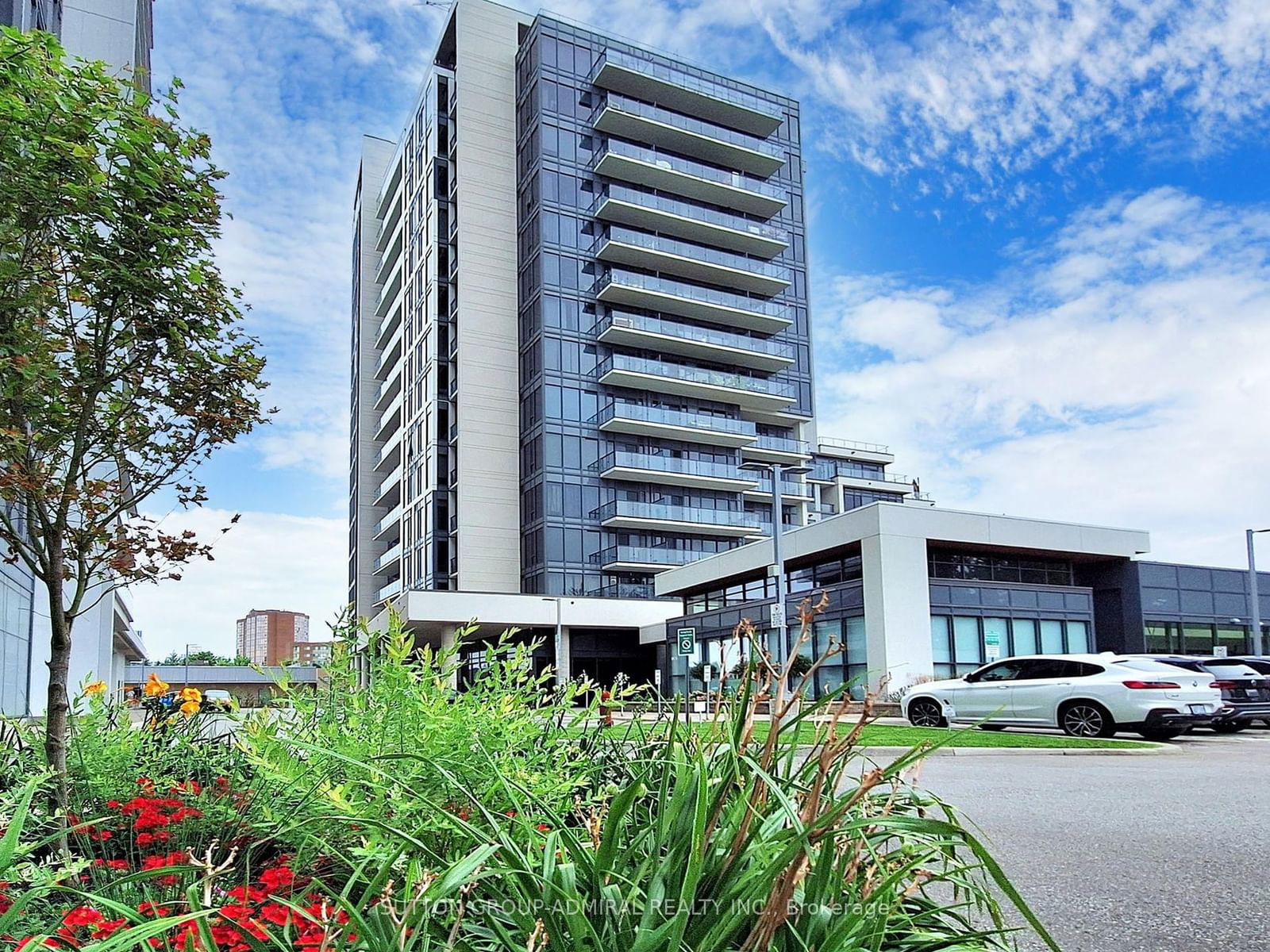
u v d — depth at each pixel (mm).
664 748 3428
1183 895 5363
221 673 64125
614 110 58594
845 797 2225
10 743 5000
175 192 5203
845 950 2049
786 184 66250
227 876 3160
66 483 4844
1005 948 2469
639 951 1917
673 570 39562
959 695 18031
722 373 59562
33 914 2869
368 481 74438
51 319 5191
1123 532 30203
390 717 3949
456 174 59531
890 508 27250
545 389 55344
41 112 4672
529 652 4859
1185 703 15562
